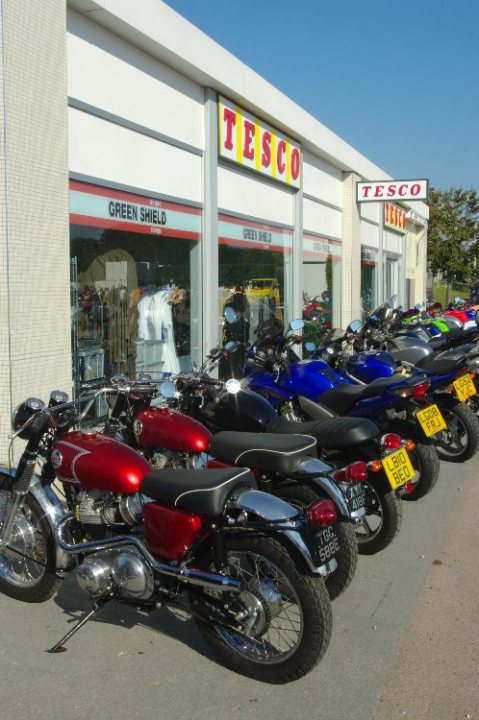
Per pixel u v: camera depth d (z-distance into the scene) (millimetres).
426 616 3959
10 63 5832
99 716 3031
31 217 6102
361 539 4758
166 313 9180
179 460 4258
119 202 8070
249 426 4762
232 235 10930
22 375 6000
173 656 3537
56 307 6445
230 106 10344
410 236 26094
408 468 4523
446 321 11953
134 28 7637
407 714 3061
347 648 3615
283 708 3100
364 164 17219
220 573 3291
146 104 8461
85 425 5906
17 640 3682
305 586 3135
